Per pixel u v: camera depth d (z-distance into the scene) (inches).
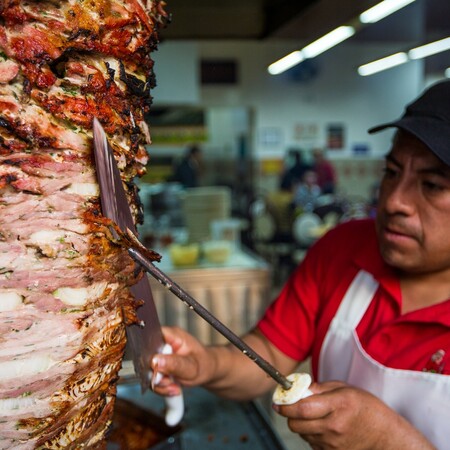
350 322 44.8
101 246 24.0
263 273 98.3
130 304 28.0
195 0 63.7
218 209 120.7
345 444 34.1
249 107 310.2
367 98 321.4
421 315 39.4
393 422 34.8
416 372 38.9
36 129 21.5
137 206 28.8
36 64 21.6
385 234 38.8
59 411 24.5
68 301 23.6
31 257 22.5
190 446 47.2
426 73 332.5
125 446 45.3
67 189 22.8
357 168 327.9
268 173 318.7
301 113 315.6
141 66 26.6
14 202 21.6
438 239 36.4
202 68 300.5
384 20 92.1
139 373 35.5
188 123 330.3
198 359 43.3
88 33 22.7
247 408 53.4
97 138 22.5
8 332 22.8
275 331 50.2
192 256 100.1
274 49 304.2
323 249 50.4
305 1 56.1
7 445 24.7
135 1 24.8
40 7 21.9
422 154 36.0
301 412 32.9
